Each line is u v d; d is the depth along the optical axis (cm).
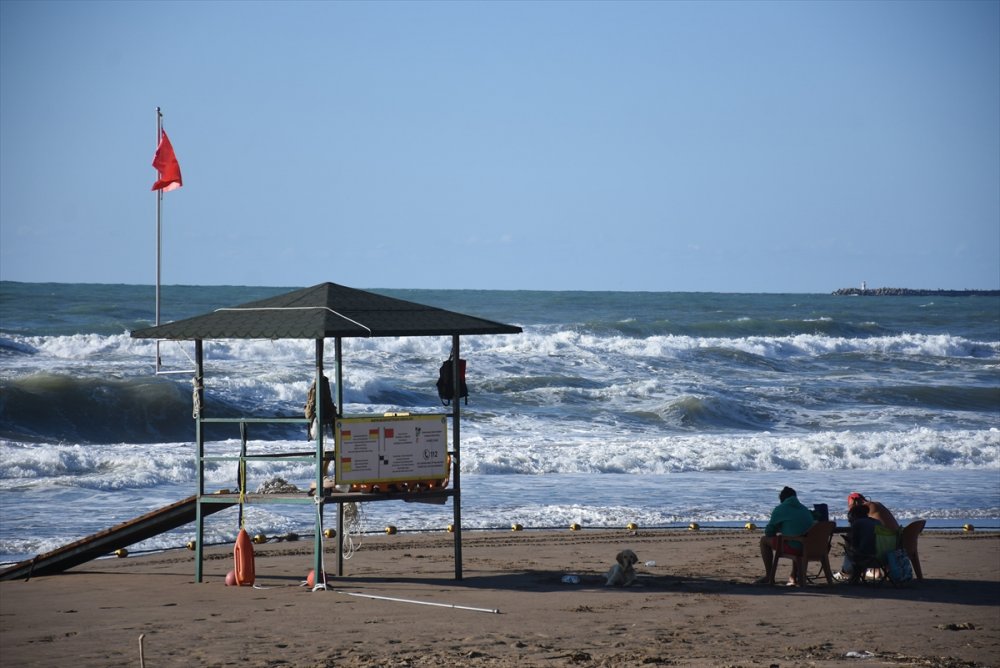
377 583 1814
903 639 1430
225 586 1786
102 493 2930
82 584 1819
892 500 3094
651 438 4256
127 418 4359
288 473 3306
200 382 1791
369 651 1299
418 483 1786
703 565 2073
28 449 3481
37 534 2377
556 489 3203
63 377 4494
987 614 1620
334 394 5012
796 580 1848
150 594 1709
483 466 3531
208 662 1240
